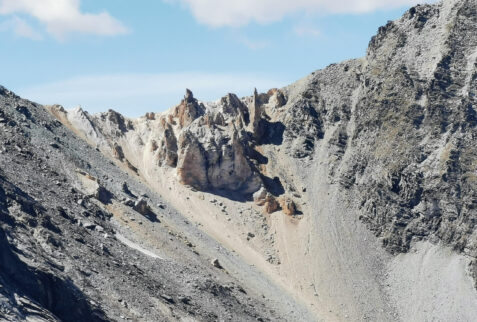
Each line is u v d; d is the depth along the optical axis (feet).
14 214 435.94
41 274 375.86
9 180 499.51
